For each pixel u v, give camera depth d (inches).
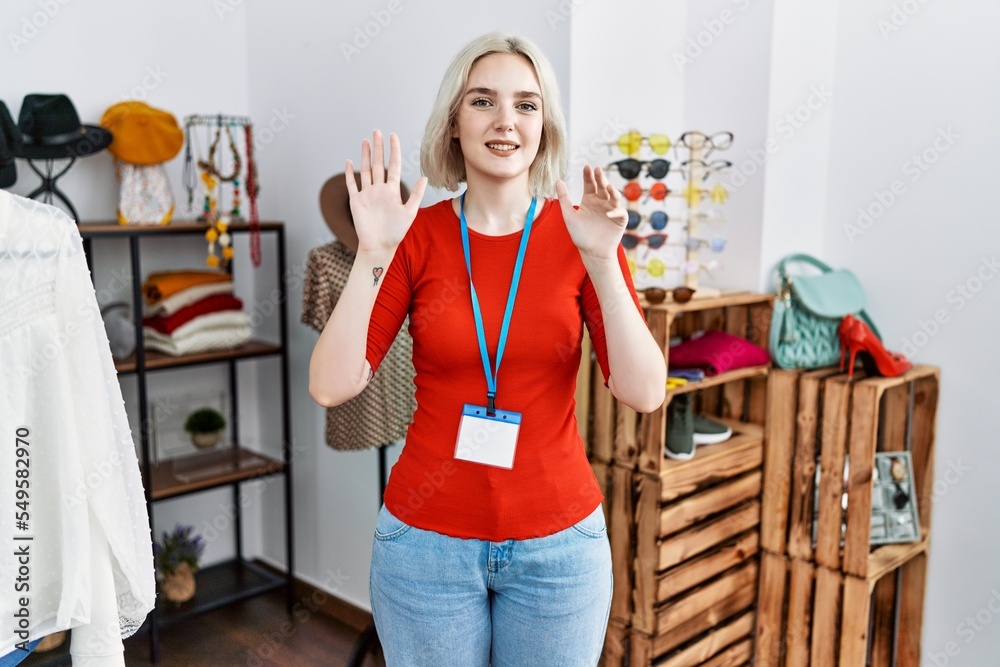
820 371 103.7
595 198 54.7
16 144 98.9
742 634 106.3
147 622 112.5
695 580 97.7
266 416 138.7
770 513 105.0
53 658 106.3
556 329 58.8
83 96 116.6
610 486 97.1
